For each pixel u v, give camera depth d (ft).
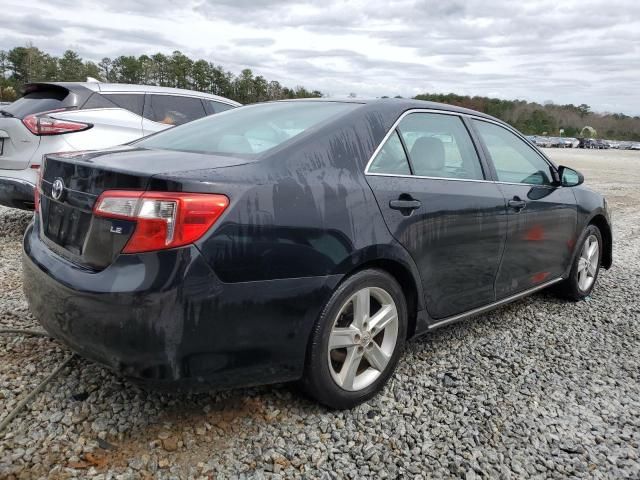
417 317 9.77
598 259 15.99
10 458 7.14
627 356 11.81
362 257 8.41
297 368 8.04
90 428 7.89
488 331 12.81
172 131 10.84
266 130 9.33
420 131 10.30
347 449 7.92
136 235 6.82
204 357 7.11
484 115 12.26
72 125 18.30
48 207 8.51
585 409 9.43
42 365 9.58
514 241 11.84
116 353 6.93
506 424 8.80
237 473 7.23
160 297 6.70
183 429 8.04
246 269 7.21
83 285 7.04
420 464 7.71
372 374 9.21
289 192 7.72
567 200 13.89
